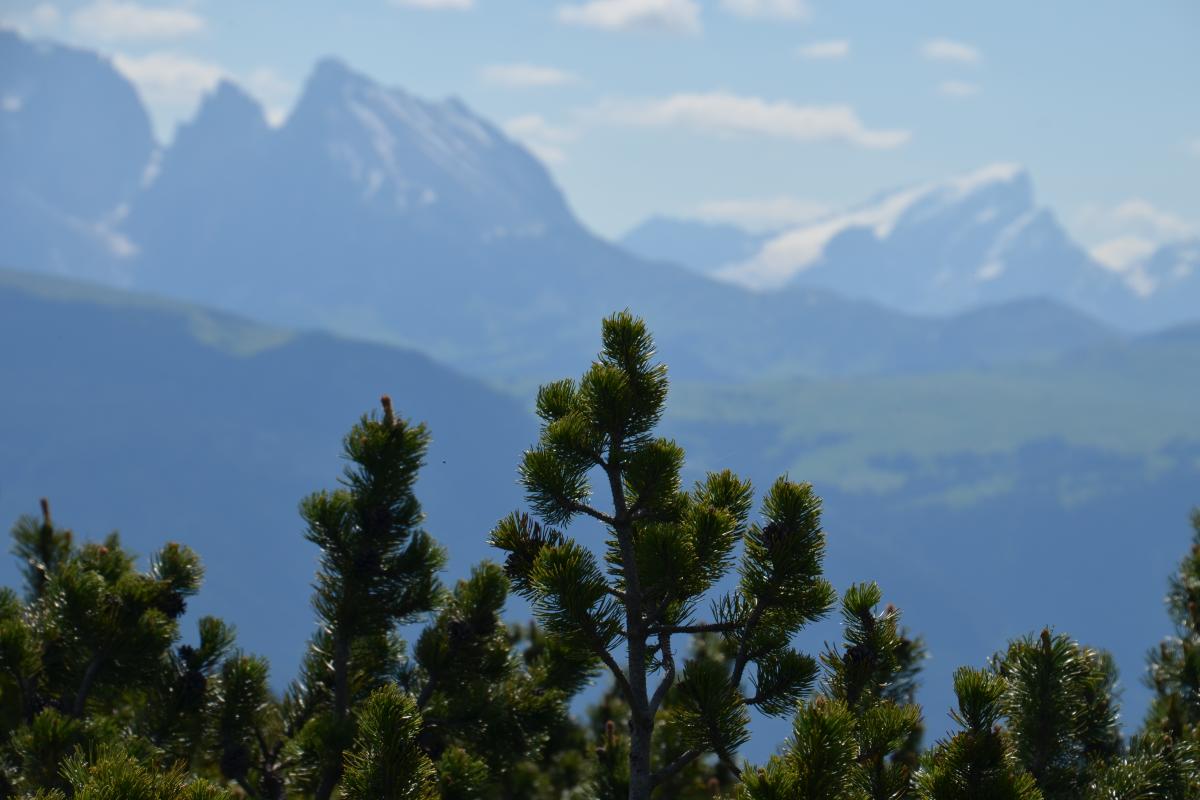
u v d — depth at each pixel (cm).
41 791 2367
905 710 2788
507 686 3906
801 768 2353
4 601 3844
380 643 3888
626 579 2700
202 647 3716
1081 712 2941
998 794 2389
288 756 3569
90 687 3506
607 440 2767
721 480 2919
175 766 2388
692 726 2670
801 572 2638
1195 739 3091
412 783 2481
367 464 3656
